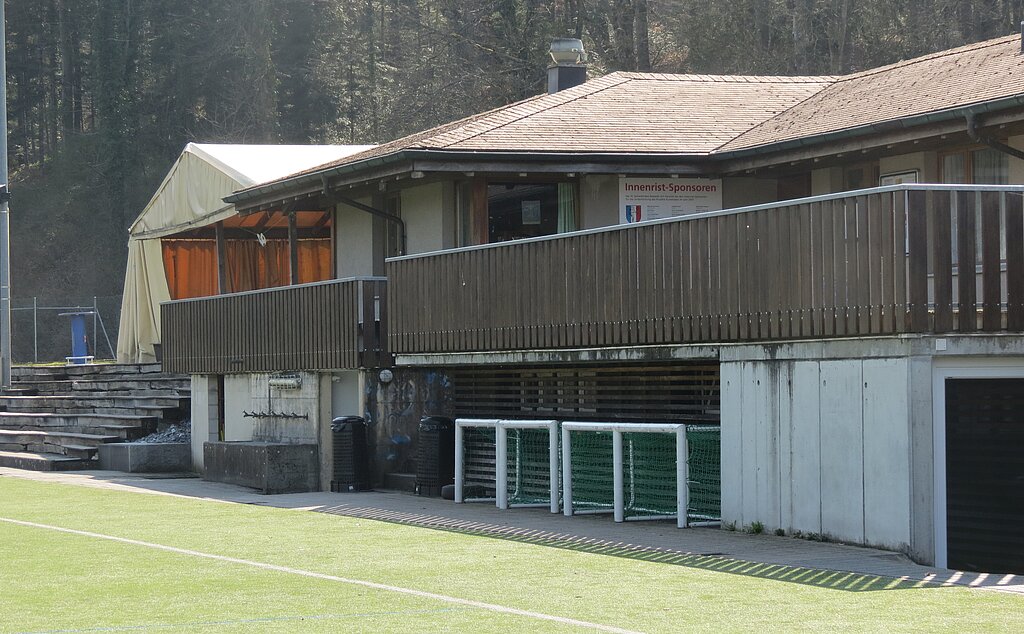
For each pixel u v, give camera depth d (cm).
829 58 4869
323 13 7562
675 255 1686
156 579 1226
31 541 1529
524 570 1270
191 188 3092
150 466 2759
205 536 1573
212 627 979
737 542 1480
